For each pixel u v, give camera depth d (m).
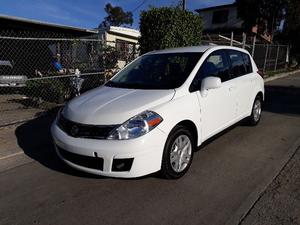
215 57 5.02
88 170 3.72
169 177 3.89
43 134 6.15
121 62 12.16
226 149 5.05
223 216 3.16
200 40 10.47
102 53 11.29
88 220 3.19
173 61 4.84
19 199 3.66
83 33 13.85
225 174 4.12
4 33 12.41
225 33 33.47
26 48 12.62
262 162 4.51
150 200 3.52
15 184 4.05
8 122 6.98
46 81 9.41
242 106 5.62
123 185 3.88
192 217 3.16
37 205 3.52
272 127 6.32
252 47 16.39
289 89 11.98
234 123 5.43
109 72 10.20
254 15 25.12
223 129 5.04
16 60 12.10
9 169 4.52
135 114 3.62
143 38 10.56
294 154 4.79
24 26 11.98
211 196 3.56
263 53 18.11
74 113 3.94
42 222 3.19
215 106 4.64
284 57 21.78
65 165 4.59
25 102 9.43
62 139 3.84
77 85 8.98
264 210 3.22
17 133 6.21
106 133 3.56
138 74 4.91
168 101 3.93
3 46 12.21
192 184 3.86
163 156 3.74
